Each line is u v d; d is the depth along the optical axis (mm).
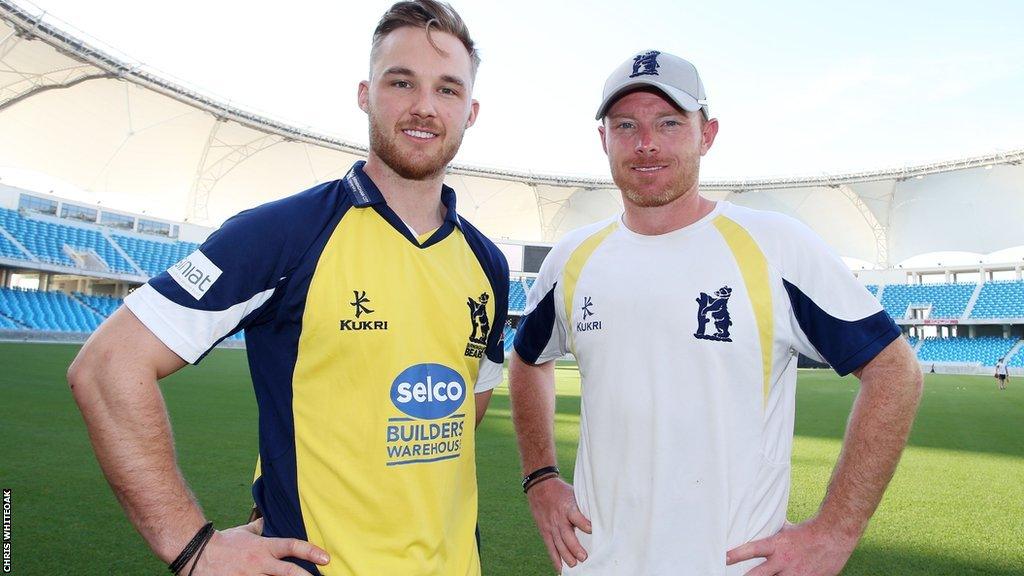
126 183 31047
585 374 1829
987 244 36031
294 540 1338
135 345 1268
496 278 1776
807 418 10125
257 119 31141
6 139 26422
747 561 1594
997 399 14633
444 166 1608
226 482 4445
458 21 1647
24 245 25766
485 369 1824
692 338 1646
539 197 41406
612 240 1889
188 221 34031
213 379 12188
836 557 1536
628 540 1650
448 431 1525
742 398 1629
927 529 3977
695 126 1797
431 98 1552
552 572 3045
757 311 1647
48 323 23828
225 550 1291
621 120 1814
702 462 1607
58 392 8484
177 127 29875
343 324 1426
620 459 1692
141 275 29719
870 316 1587
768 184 38656
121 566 2863
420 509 1449
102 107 26750
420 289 1525
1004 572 3209
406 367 1461
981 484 5344
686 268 1710
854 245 40281
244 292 1368
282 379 1460
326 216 1496
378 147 1573
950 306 36219
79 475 4387
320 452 1418
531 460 2102
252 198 35688
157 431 1271
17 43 21594
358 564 1382
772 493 1641
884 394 1552
